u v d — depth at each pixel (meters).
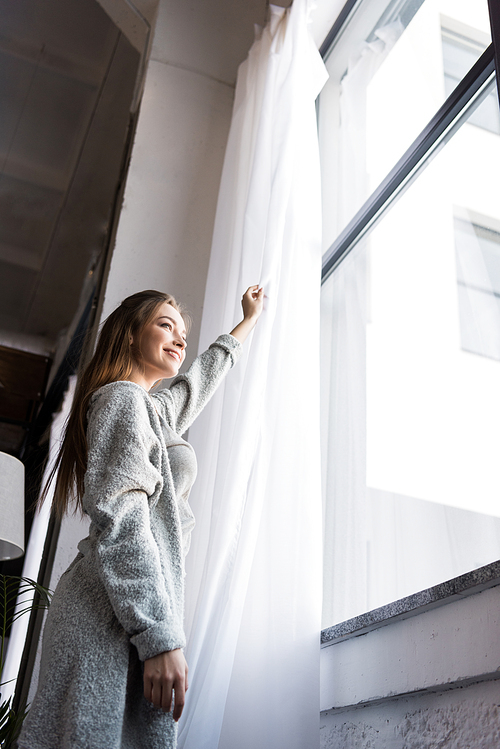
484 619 1.08
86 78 4.31
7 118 4.62
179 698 0.92
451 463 1.41
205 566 1.57
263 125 2.24
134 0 3.24
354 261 2.08
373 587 1.58
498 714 1.05
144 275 2.58
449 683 1.13
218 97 3.08
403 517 1.53
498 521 1.24
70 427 1.29
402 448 1.60
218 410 1.99
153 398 1.43
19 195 5.08
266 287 1.83
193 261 2.67
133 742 0.94
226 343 1.67
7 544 2.27
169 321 1.42
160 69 3.05
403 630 1.29
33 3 3.90
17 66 4.30
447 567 1.35
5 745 1.54
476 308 1.45
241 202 2.35
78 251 5.43
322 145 2.56
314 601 1.49
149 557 0.98
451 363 1.49
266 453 1.65
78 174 4.88
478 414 1.36
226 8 3.32
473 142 1.60
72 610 0.99
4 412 5.94
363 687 1.37
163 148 2.87
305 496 1.62
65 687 0.93
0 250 5.52
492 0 1.35
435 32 1.94
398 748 1.26
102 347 1.37
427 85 1.92
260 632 1.50
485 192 1.51
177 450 1.27
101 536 0.99
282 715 1.36
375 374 1.80
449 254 1.59
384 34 2.27
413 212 1.79
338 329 2.07
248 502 1.57
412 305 1.70
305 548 1.55
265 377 1.71
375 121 2.20
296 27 2.31
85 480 1.06
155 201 2.75
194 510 1.91
